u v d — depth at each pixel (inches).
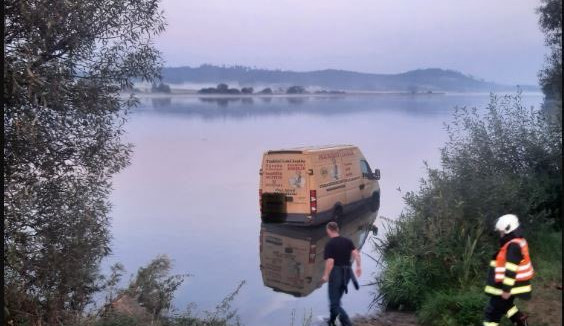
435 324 352.2
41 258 330.6
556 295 355.9
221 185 1584.6
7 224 310.3
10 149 316.8
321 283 511.5
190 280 524.7
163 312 382.3
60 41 330.3
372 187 914.7
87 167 362.0
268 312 419.5
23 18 300.4
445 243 420.5
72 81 340.5
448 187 476.1
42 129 323.9
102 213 369.4
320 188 735.7
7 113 306.2
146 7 355.9
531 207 495.5
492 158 555.5
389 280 427.8
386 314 397.4
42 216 339.9
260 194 754.2
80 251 344.2
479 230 422.0
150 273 395.5
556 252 435.5
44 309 334.3
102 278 386.6
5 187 308.5
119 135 374.6
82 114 347.9
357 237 694.5
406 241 484.4
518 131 571.8
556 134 547.5
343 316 357.4
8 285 307.9
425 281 410.0
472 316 335.6
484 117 583.2
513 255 264.1
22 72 286.0
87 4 331.3
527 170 548.1
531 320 316.5
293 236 729.6
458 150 549.3
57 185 345.7
